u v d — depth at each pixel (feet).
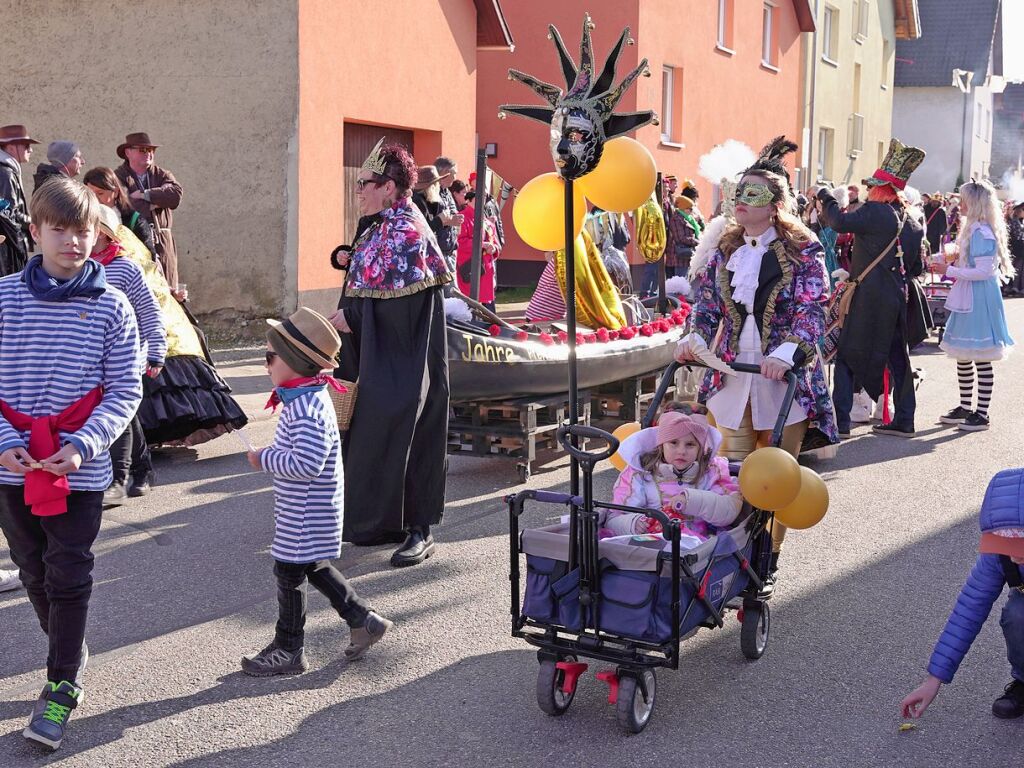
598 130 12.26
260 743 12.59
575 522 12.48
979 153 156.76
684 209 53.36
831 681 14.34
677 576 12.11
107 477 12.88
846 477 25.03
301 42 41.83
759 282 15.81
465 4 52.60
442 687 14.05
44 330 12.30
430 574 18.20
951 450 27.78
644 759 12.29
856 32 104.17
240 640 15.47
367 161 18.44
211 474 24.38
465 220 43.70
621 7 63.46
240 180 42.70
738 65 77.77
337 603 14.47
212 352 40.01
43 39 43.45
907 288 28.78
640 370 27.43
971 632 11.98
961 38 146.10
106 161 43.78
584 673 14.46
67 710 12.53
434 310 18.54
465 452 24.63
